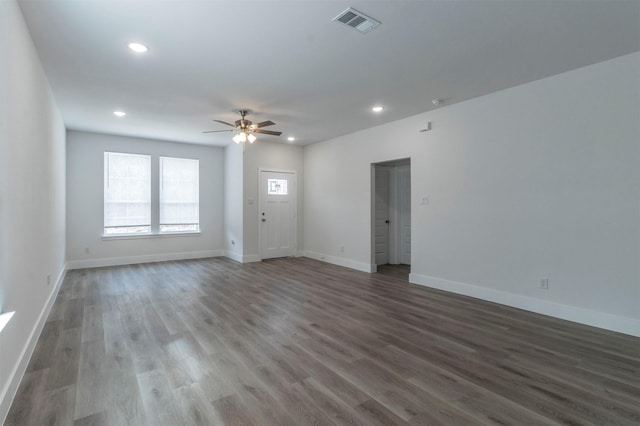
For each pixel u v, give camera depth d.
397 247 7.00
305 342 2.95
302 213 7.81
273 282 5.23
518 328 3.29
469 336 3.09
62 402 2.04
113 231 6.54
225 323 3.42
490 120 4.15
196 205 7.48
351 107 4.65
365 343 2.93
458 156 4.52
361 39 2.79
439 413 1.95
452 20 2.51
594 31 2.68
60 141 4.95
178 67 3.31
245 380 2.31
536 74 3.54
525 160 3.83
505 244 4.04
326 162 7.05
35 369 2.45
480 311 3.81
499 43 2.87
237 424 1.85
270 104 4.49
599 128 3.27
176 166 7.21
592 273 3.34
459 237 4.54
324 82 3.73
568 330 3.22
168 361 2.59
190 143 7.31
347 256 6.52
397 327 3.32
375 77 3.60
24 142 2.48
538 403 2.05
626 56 3.09
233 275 5.73
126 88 3.88
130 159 6.68
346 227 6.54
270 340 3.00
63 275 5.38
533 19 2.50
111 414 1.93
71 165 6.11
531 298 3.80
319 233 7.30
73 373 2.39
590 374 2.40
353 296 4.45
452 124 4.58
